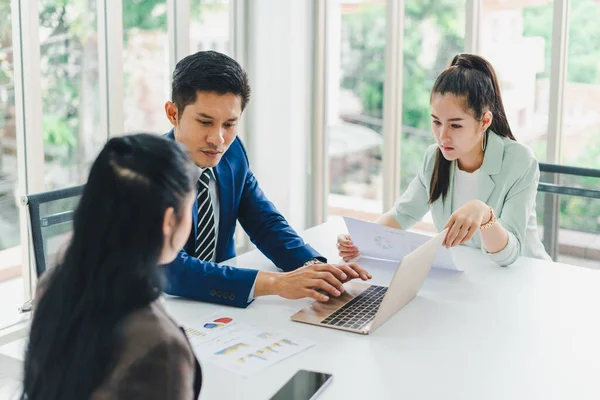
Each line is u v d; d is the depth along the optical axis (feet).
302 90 13.12
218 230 6.79
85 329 2.88
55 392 2.92
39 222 6.11
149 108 11.67
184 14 11.91
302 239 6.75
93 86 10.40
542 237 8.78
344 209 13.56
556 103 10.98
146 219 2.95
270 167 13.35
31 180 9.62
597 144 10.94
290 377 4.37
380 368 4.51
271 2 12.78
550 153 11.17
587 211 8.81
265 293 5.65
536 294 5.90
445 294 5.88
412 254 5.00
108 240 2.93
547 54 10.99
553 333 5.11
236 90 5.79
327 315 5.37
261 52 13.03
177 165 3.05
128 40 11.10
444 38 11.93
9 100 9.29
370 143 12.96
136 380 2.85
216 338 4.93
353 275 5.89
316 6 12.89
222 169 6.78
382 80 12.59
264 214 6.89
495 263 6.70
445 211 7.56
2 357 5.51
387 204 12.84
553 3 10.73
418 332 5.10
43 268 6.11
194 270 5.69
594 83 10.79
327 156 13.55
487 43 11.57
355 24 12.71
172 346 2.91
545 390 4.26
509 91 11.48
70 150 10.16
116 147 3.07
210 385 4.26
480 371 4.49
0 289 9.44
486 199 7.22
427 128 12.42
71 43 9.97
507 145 7.15
